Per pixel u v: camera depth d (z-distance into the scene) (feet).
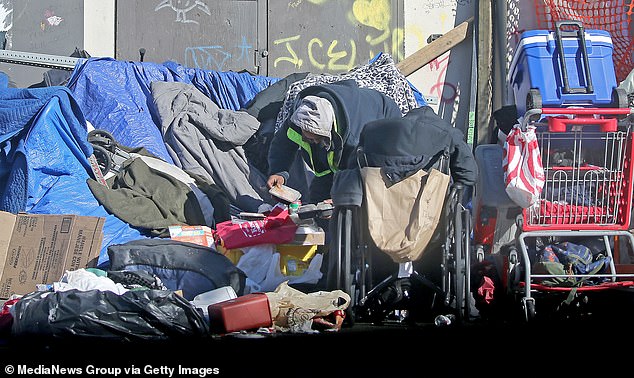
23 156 33.78
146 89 40.50
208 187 36.68
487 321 29.99
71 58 43.75
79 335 24.86
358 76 39.52
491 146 31.32
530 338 26.99
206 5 45.47
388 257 29.14
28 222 31.99
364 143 28.25
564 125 28.91
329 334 27.30
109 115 38.91
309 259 32.71
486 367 23.48
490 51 44.27
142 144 38.11
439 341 26.58
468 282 28.09
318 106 31.81
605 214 29.60
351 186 27.71
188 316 25.43
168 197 35.17
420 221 27.35
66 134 34.88
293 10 45.93
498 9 44.50
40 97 34.91
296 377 22.24
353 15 46.09
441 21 46.09
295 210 32.17
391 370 23.04
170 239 32.17
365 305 29.55
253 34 45.70
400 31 46.16
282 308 27.76
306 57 46.01
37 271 31.17
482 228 31.50
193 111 39.17
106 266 32.14
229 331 26.50
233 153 38.83
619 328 28.58
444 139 27.94
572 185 29.66
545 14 44.09
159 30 45.14
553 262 29.37
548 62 32.86
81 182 34.55
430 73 45.62
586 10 43.80
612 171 29.48
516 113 33.50
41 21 44.65
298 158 35.96
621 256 32.19
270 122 39.88
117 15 44.86
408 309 29.78
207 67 45.44
